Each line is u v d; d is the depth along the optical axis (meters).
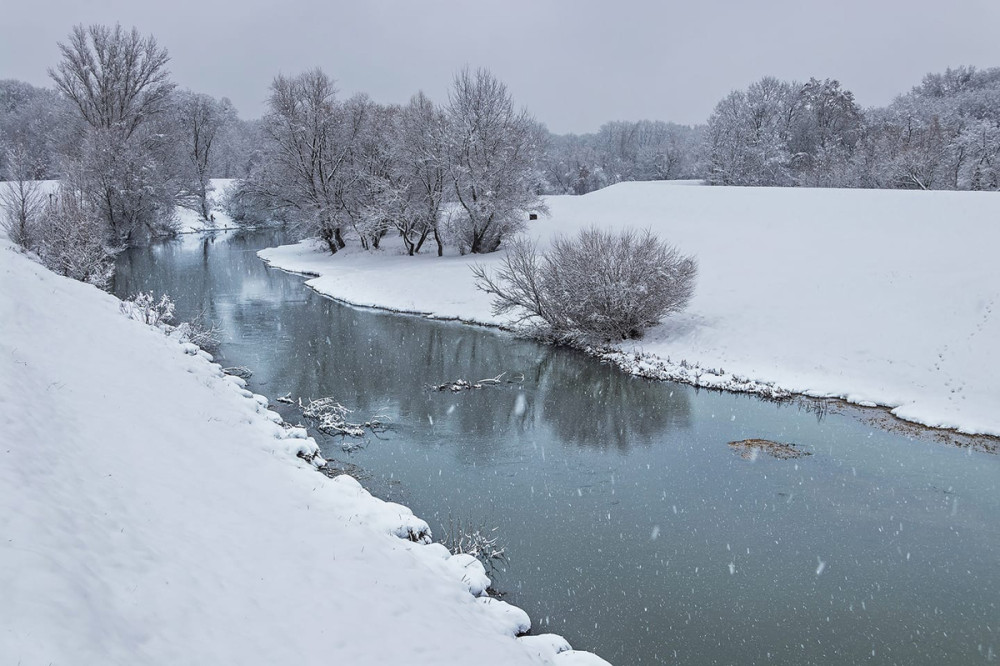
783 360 19.64
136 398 11.59
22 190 27.94
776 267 27.25
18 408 8.67
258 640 5.59
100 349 14.02
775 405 17.33
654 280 22.62
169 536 6.88
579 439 15.20
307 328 25.97
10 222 28.08
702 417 16.59
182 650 5.04
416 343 23.92
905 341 18.98
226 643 5.36
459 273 33.81
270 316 28.17
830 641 8.38
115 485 7.63
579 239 24.53
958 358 17.64
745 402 17.64
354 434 15.12
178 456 9.47
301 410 16.62
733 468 13.60
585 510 11.86
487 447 14.68
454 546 10.37
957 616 8.88
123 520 6.78
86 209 28.77
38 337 13.19
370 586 7.31
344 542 8.30
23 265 19.80
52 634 4.38
